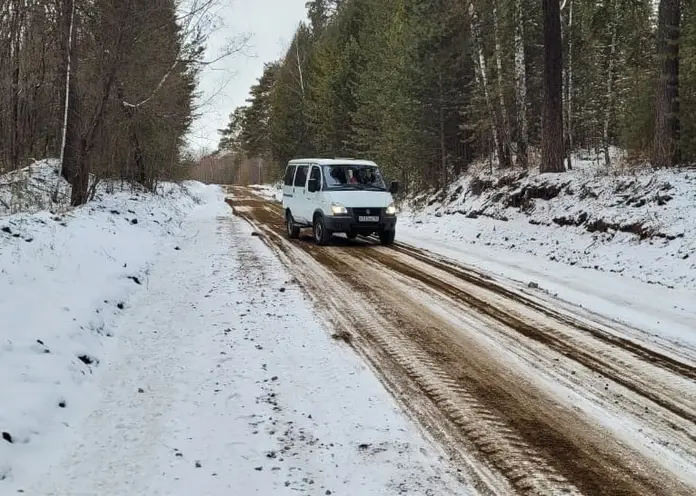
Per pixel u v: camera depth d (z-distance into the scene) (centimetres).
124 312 751
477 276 1056
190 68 1917
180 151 2975
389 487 365
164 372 548
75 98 1598
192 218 2106
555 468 395
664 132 1391
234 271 1034
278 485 364
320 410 475
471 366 588
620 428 456
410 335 686
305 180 1522
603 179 1442
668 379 561
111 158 1808
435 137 2461
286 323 716
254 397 495
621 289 939
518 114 2092
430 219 1986
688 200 1151
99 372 549
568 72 2366
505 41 2172
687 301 847
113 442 416
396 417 467
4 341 520
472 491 364
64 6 1462
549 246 1309
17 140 1906
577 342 672
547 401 506
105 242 1044
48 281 718
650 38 1563
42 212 1193
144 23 1466
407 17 2561
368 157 3238
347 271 1076
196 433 430
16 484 358
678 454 417
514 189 1744
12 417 416
